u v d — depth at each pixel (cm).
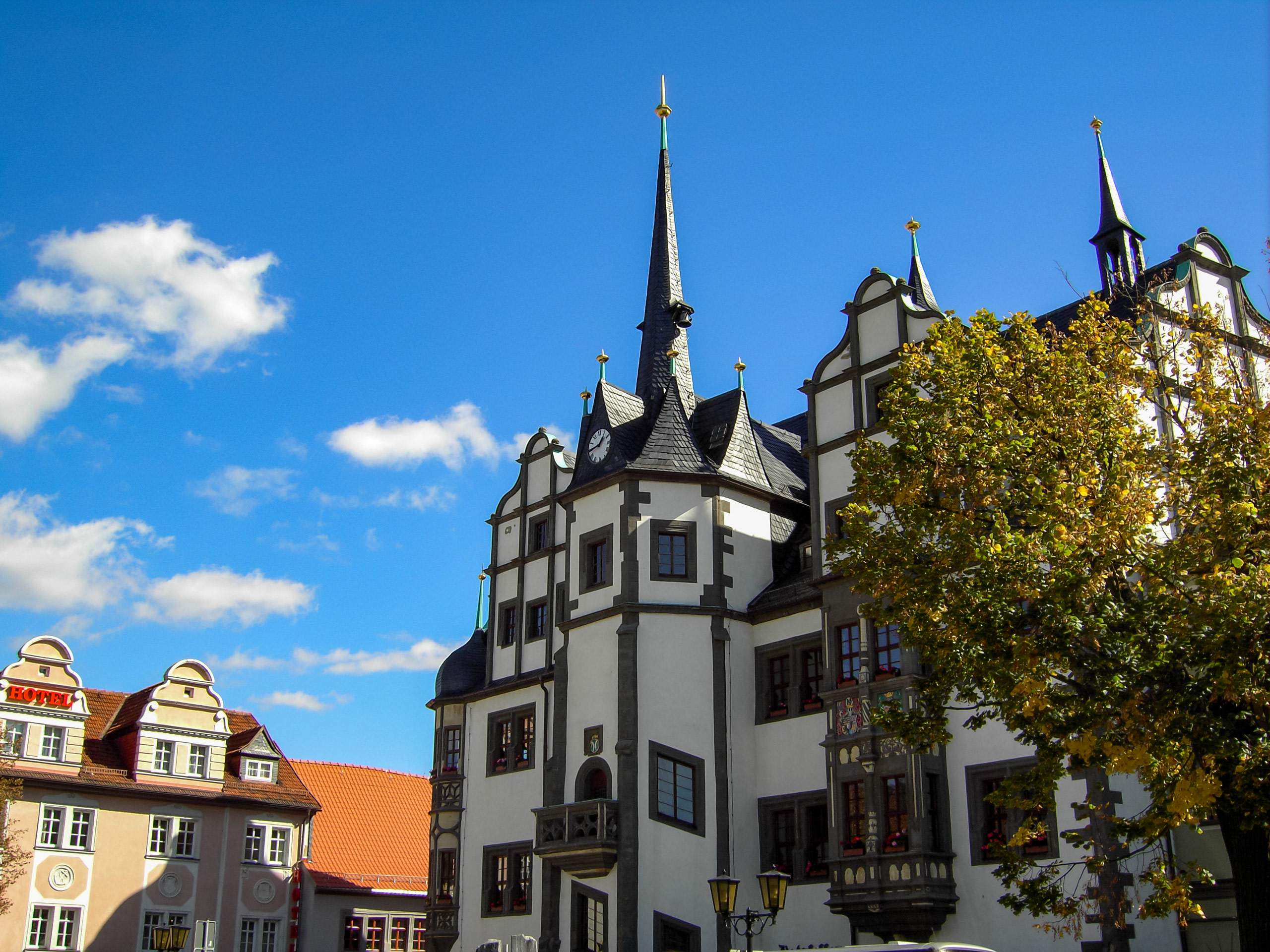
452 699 4462
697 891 3391
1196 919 2592
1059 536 1869
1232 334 2473
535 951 2322
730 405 4072
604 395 4066
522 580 4353
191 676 5272
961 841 3011
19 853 4419
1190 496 2122
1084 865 2745
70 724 4900
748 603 3762
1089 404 2031
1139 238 3622
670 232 4638
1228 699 1709
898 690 3133
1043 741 1867
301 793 5481
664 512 3762
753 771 3588
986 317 2162
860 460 2131
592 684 3656
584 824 3450
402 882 5603
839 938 3219
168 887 4959
